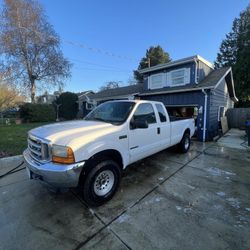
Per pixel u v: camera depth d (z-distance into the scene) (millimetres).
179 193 3400
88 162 2787
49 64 22469
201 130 9219
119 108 3842
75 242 2170
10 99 18219
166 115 4922
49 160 2566
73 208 2887
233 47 28078
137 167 4844
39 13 21312
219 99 11430
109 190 3105
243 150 6965
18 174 4277
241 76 21953
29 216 2678
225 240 2199
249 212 2803
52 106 21750
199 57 10586
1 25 19781
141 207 2920
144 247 2086
